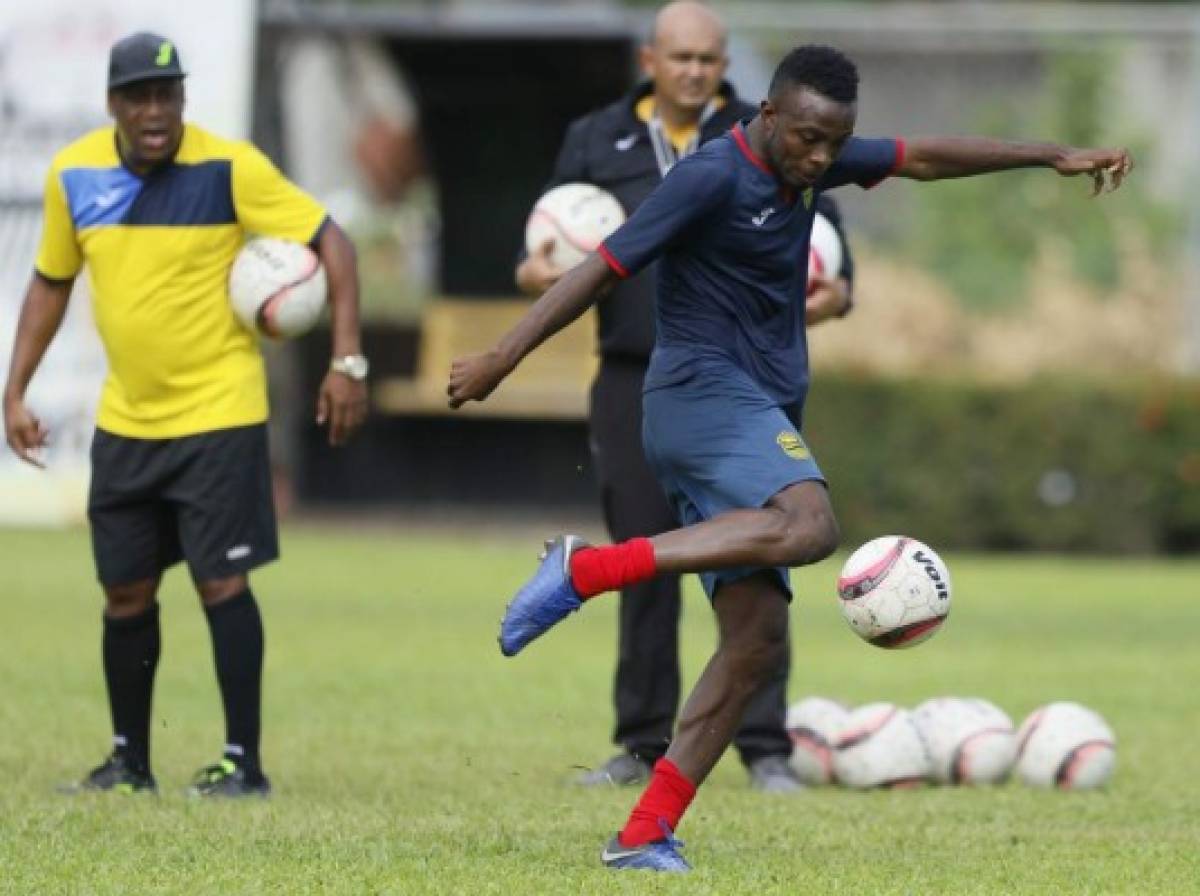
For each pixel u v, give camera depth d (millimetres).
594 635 53688
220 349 29719
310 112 96250
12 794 29031
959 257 82000
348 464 90500
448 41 83625
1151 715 40719
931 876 23656
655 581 32156
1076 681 45875
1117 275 81625
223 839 25266
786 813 28734
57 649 46750
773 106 23453
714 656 23875
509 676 44750
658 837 23516
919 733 31734
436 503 90812
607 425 32750
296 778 31438
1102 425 78562
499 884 22359
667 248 23594
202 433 29453
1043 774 31750
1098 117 81562
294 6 80438
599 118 33406
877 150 25219
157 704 39625
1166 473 78562
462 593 61781
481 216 92438
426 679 44031
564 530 85500
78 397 76062
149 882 22547
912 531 78750
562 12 83500
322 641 50250
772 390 24312
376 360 92438
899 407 78438
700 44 32406
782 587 23703
